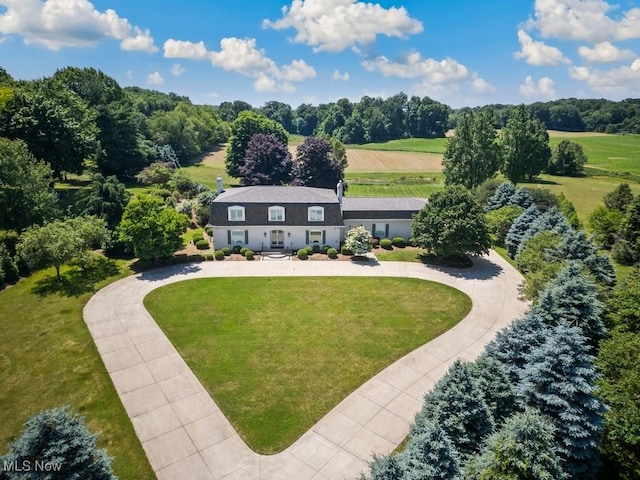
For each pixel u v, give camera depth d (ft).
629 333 57.88
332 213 124.47
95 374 65.62
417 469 37.06
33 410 57.77
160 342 74.74
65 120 159.12
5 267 97.50
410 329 80.69
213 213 121.80
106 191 120.88
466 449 42.86
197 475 48.03
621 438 48.08
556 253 91.50
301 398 61.00
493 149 195.52
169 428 54.95
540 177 265.95
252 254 117.60
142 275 104.47
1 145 112.27
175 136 299.99
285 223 123.03
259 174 202.80
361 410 58.80
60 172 168.96
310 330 79.77
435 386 48.52
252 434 54.13
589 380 47.14
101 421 55.93
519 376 52.44
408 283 102.12
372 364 69.41
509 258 121.60
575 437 45.50
